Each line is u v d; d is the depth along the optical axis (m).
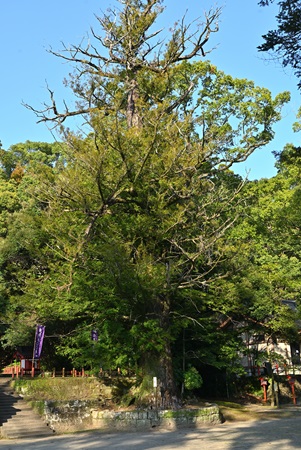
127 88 22.64
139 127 22.98
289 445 14.51
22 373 30.59
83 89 21.20
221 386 33.38
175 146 20.36
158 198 20.67
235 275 26.78
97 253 20.38
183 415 21.22
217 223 22.55
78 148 19.77
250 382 34.81
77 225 21.42
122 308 22.05
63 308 23.52
